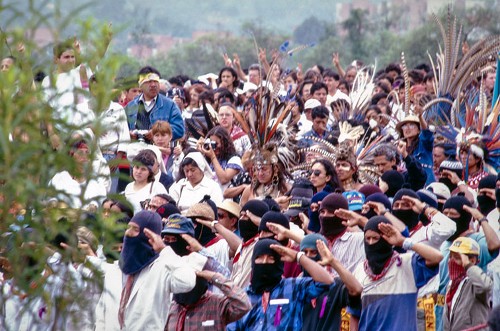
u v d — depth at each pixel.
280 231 15.20
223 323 14.52
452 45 26.12
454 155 21.70
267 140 19.36
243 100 26.88
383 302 15.02
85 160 10.48
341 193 17.69
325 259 14.49
